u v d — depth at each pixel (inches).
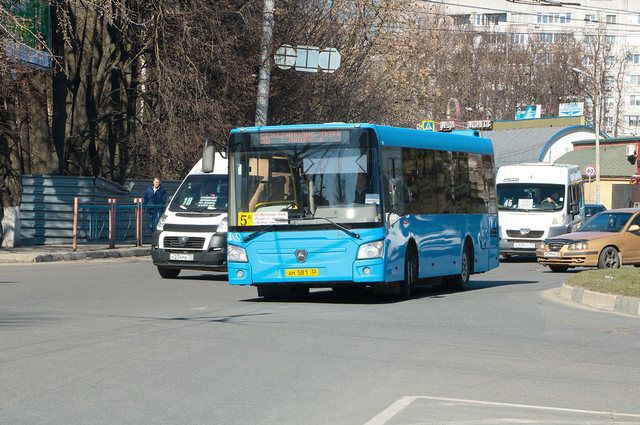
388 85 2812.5
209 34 1910.7
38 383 497.0
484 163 1209.4
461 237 1117.1
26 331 680.4
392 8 2655.0
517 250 1781.5
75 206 1525.6
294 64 2128.4
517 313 858.1
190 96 1902.1
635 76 7037.4
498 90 5246.1
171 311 822.5
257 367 549.6
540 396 484.7
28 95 1744.6
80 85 2003.0
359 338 670.5
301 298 998.4
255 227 927.7
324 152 924.0
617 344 679.1
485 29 6294.3
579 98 5201.8
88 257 1502.2
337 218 911.7
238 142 941.8
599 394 495.2
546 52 5329.7
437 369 554.6
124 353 589.6
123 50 1982.0
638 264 1501.0
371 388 493.7
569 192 1809.8
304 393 478.6
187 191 1256.8
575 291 992.9
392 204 931.3
